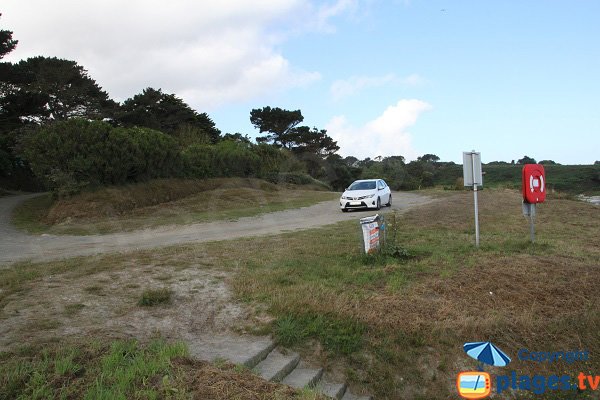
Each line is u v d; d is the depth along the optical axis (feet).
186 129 148.77
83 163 65.00
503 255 30.45
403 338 18.65
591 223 48.67
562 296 23.63
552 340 20.13
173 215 63.10
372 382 16.67
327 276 25.07
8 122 140.15
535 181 34.65
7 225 56.39
